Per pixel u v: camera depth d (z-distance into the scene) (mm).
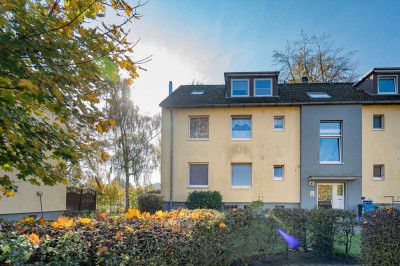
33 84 2766
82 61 3324
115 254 2689
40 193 11172
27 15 3053
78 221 2895
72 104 3594
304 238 6961
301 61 25688
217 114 16609
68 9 3355
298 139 16078
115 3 3633
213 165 16344
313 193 15578
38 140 3488
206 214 4652
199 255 4055
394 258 5125
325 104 15828
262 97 17031
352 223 6574
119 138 18469
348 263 6234
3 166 3928
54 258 2271
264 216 6371
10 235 2256
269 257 6680
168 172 16531
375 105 15945
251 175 16219
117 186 20484
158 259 3121
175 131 16703
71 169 4660
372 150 15836
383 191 15594
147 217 3541
